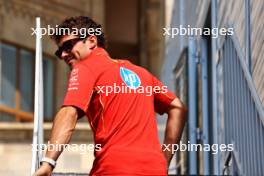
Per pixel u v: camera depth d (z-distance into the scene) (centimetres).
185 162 2698
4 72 5147
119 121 1198
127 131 1195
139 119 1206
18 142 4309
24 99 5216
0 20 5150
